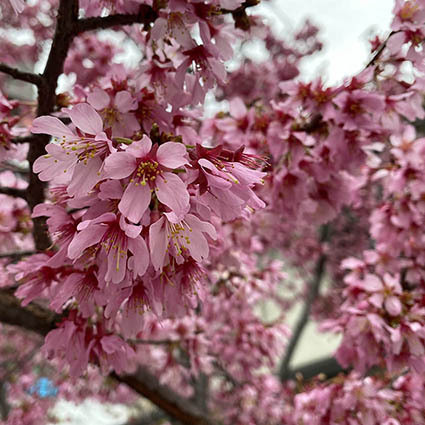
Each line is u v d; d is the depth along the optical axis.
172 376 0.45
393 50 0.26
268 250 0.85
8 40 0.64
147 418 0.93
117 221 0.17
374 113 0.28
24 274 0.21
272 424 0.63
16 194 0.26
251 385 0.64
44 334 0.32
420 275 0.41
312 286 1.01
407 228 0.40
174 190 0.16
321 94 0.29
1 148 0.24
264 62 0.70
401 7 0.25
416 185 0.37
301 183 0.32
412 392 0.35
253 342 0.54
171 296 0.21
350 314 0.35
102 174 0.17
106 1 0.24
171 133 0.24
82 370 0.22
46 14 0.61
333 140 0.29
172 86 0.24
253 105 0.36
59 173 0.18
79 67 0.43
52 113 0.24
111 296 0.19
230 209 0.18
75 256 0.17
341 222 0.96
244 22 0.24
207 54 0.23
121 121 0.22
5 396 0.86
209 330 0.53
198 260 0.17
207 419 0.48
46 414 0.75
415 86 0.28
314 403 0.37
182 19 0.22
